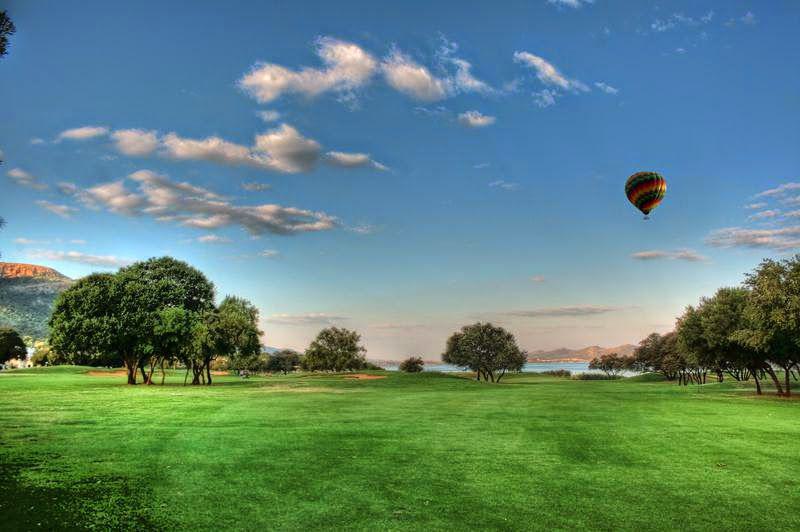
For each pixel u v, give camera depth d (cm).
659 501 1201
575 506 1155
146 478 1299
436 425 2252
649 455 1677
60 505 1065
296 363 18038
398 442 1839
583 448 1777
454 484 1309
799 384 6519
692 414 2792
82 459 1477
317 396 3891
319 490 1237
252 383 6500
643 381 11644
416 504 1147
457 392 4606
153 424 2161
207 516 1041
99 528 951
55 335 5722
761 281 4094
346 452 1655
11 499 1087
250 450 1656
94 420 2259
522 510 1122
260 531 968
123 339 5719
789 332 4050
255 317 7781
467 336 9931
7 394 3738
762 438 2006
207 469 1405
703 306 5209
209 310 7544
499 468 1479
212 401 3297
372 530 988
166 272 7325
